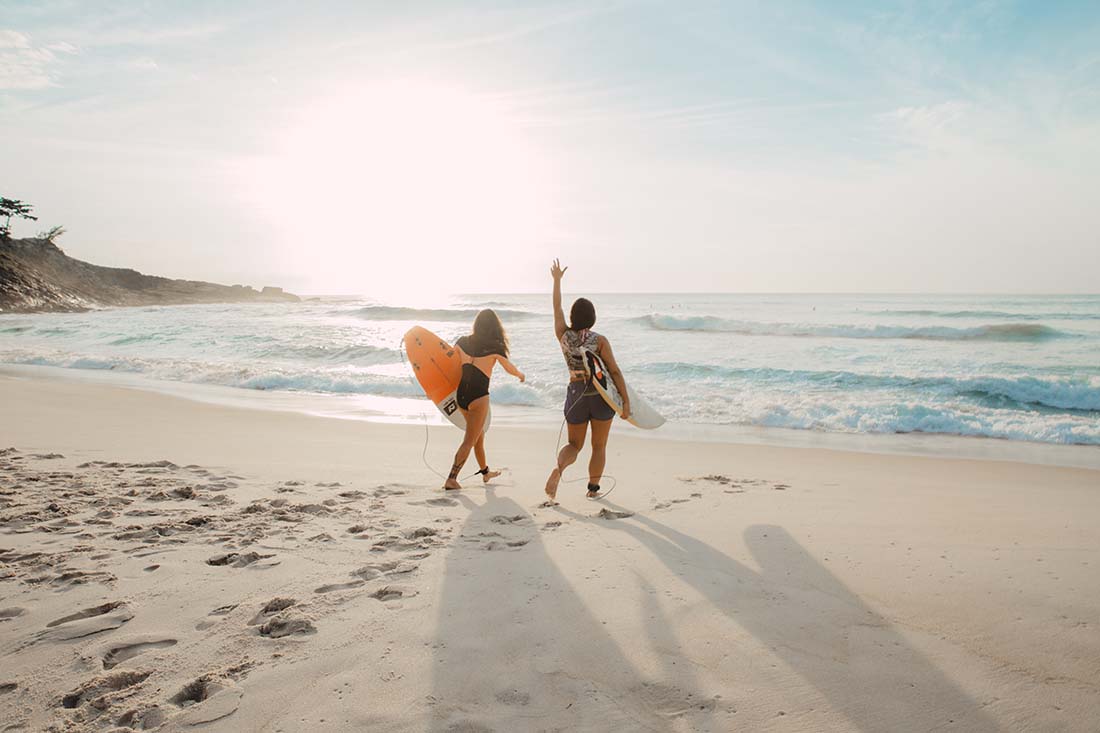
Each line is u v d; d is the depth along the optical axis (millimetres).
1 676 2332
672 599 3074
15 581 3205
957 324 30375
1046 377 13875
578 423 5270
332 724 2049
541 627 2758
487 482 5953
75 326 34594
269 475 5891
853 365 17672
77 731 2008
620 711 2143
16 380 15148
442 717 2092
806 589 3225
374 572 3385
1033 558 3723
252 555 3600
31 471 5676
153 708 2133
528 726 2051
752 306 57562
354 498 5047
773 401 12320
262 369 17375
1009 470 7016
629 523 4445
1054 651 2576
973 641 2668
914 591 3207
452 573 3389
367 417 10844
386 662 2441
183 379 16297
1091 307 44625
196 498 4887
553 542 3959
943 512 4855
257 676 2336
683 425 10648
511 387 13781
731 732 2031
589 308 5312
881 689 2293
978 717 2127
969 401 12773
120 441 7570
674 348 22109
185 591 3104
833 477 6449
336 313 45188
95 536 3916
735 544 3959
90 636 2639
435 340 6391
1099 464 7801
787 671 2414
